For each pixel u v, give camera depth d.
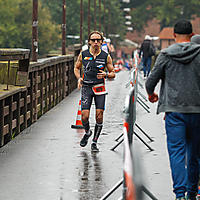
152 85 10.69
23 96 19.89
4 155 15.43
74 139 18.16
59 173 13.27
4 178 12.77
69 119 23.06
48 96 26.27
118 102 30.31
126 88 40.47
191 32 10.79
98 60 16.03
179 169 10.13
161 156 15.31
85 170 13.59
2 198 11.14
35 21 25.09
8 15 181.75
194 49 10.32
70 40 156.88
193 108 10.29
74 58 37.19
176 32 10.77
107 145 17.14
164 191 11.67
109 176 12.98
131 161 6.44
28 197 11.21
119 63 82.88
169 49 10.45
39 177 12.88
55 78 27.97
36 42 24.91
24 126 20.09
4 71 19.50
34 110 22.09
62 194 11.43
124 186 8.20
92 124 21.70
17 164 14.25
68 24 158.25
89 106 16.30
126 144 7.31
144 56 50.38
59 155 15.46
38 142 17.52
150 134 19.36
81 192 11.58
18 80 19.09
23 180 12.59
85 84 16.23
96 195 11.36
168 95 10.41
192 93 10.29
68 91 34.12
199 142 10.51
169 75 10.44
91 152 15.95
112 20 159.62
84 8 158.38
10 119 17.55
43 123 21.84
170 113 10.40
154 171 13.47
